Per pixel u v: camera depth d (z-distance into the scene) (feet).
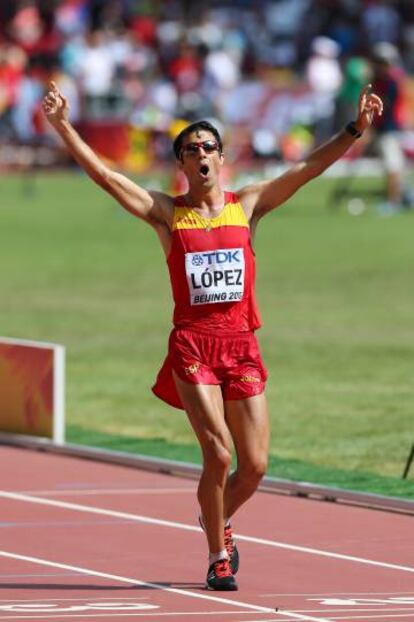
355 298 194.49
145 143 328.49
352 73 278.26
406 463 108.06
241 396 74.69
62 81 332.60
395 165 283.18
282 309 186.29
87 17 386.73
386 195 290.76
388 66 278.05
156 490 98.94
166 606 71.15
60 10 384.68
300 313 183.32
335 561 80.69
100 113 328.29
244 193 76.64
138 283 208.64
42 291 201.05
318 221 271.28
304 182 76.64
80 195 314.55
